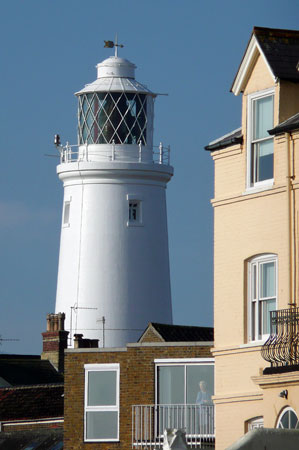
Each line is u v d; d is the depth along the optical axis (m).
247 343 73.12
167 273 149.50
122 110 148.50
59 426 112.69
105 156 147.75
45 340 139.00
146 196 148.50
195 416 85.06
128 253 146.62
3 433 105.50
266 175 73.31
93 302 145.25
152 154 149.62
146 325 146.00
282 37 73.75
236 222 74.50
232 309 74.25
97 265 146.00
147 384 89.62
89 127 149.12
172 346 89.19
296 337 68.50
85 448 91.25
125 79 149.75
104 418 91.19
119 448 90.19
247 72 74.12
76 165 147.75
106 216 147.12
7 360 134.50
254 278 73.56
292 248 70.69
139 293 146.25
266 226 72.50
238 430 73.06
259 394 71.75
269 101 73.25
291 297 70.38
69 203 149.50
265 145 73.44
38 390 117.12
